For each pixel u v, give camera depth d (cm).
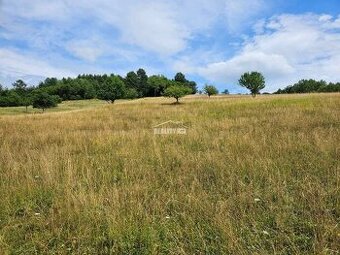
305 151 828
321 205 478
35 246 411
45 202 564
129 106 4388
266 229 433
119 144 1101
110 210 484
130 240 415
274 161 730
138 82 13075
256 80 5597
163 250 400
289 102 3088
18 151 1020
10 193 586
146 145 1074
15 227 454
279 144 895
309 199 507
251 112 2309
